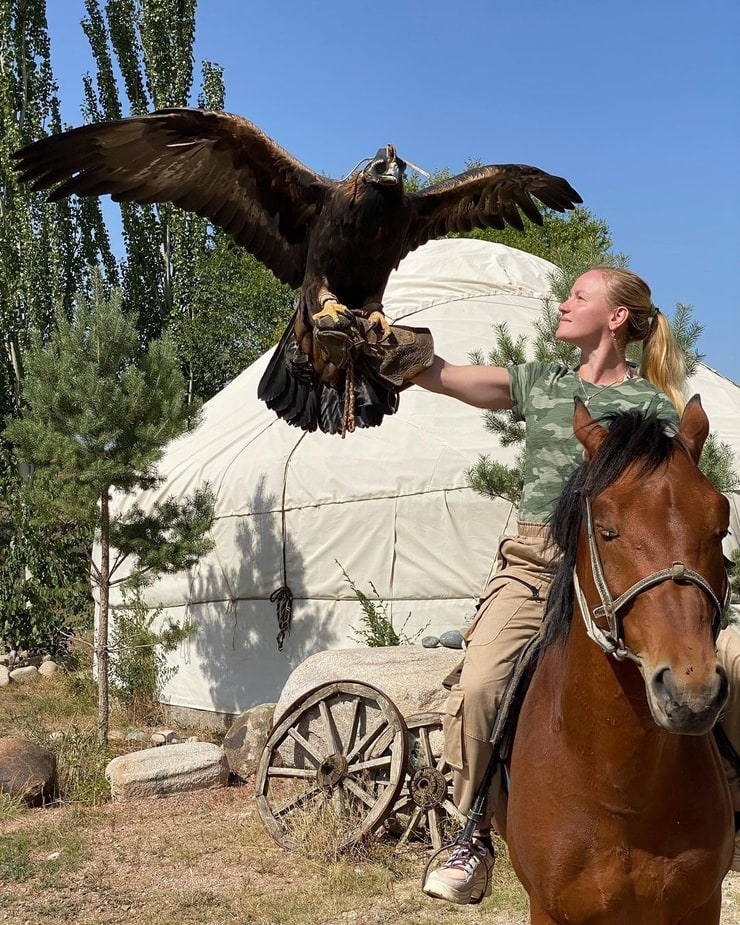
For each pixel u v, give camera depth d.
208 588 12.11
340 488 11.12
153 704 12.80
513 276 15.71
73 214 24.66
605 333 3.57
